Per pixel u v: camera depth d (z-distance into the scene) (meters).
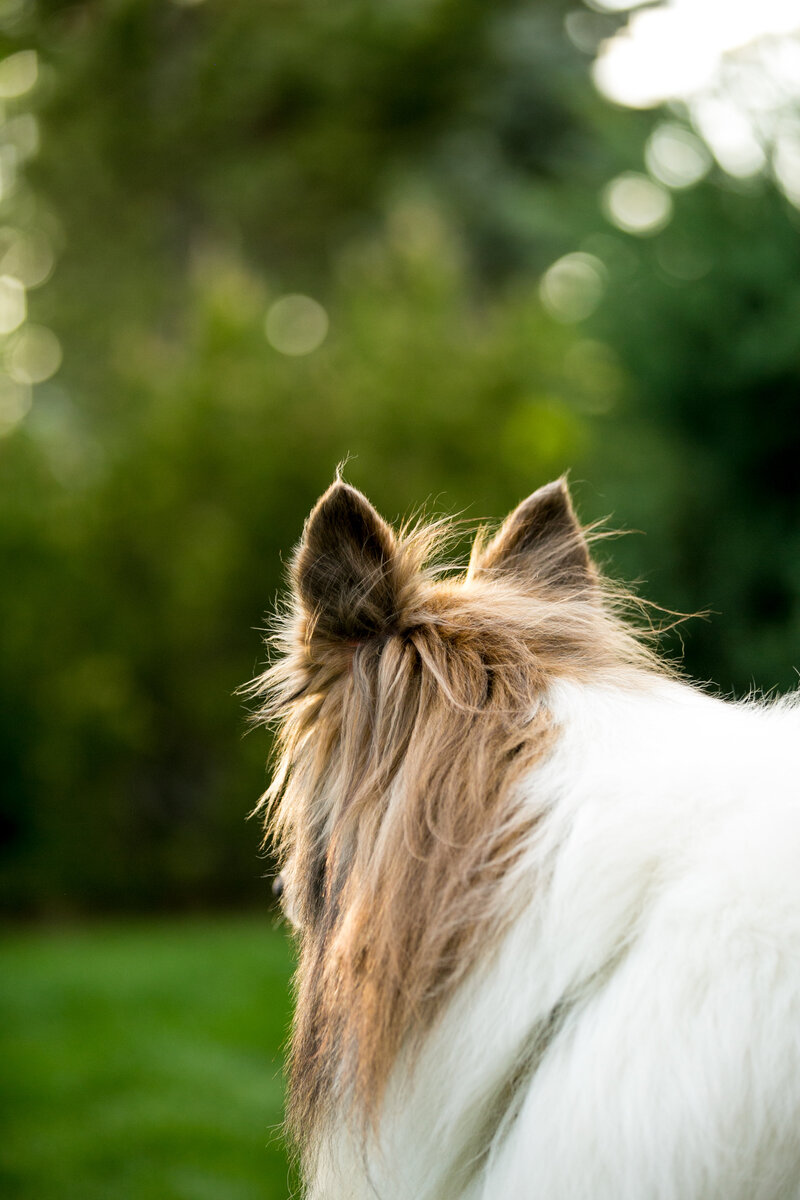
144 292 21.77
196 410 13.68
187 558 13.23
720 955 1.58
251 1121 5.81
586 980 1.67
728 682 8.19
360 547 1.99
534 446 13.47
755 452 8.24
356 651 1.99
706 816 1.68
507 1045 1.68
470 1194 1.75
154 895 13.38
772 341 7.84
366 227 21.62
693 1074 1.54
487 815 1.77
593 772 1.76
